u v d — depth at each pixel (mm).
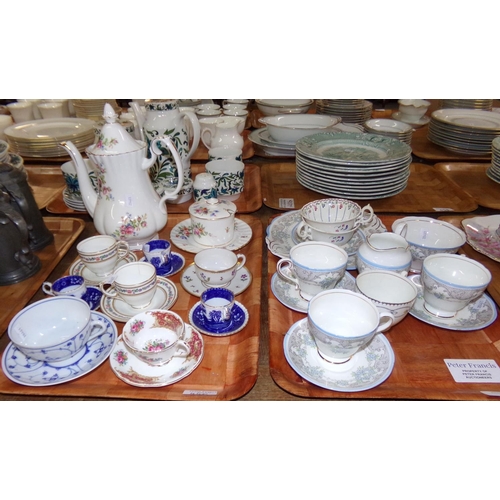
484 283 820
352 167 1229
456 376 755
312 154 1289
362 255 911
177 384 736
